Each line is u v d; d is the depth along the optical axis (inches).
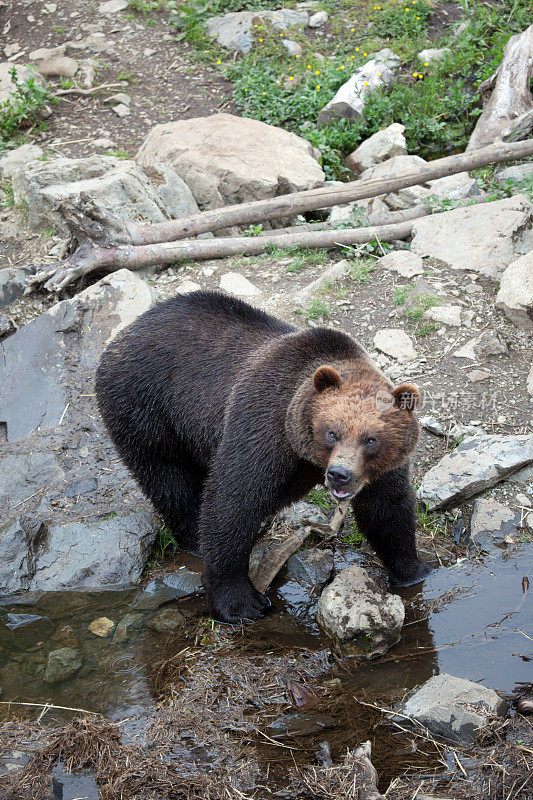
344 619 205.0
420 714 179.9
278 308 315.3
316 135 449.1
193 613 223.9
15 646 214.4
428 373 283.0
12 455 277.4
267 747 177.3
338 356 200.8
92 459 277.3
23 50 540.4
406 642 206.7
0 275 340.8
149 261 342.3
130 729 184.4
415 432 193.0
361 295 320.5
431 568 231.6
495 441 252.8
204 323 230.7
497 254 319.0
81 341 312.3
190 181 402.3
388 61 496.7
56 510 259.0
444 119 473.1
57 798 168.4
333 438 183.0
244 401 206.1
